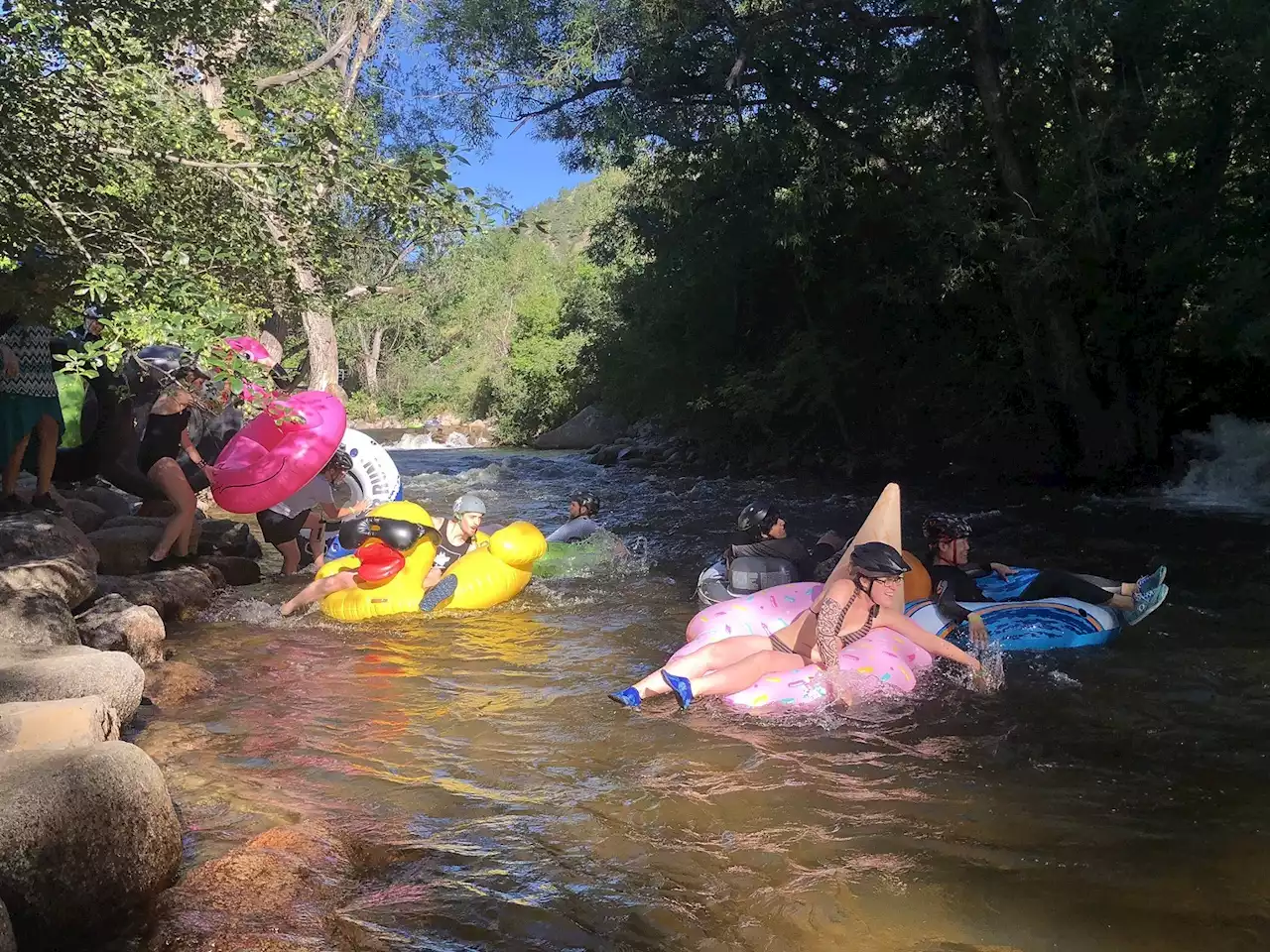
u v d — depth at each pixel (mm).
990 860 3479
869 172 17922
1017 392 17781
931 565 6820
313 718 5031
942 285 16672
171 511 10125
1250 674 5594
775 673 5367
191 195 6016
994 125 14945
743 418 21188
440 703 5281
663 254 21500
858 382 20000
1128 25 13750
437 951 2908
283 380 8914
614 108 17438
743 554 7145
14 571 5770
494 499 15906
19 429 7816
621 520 12906
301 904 3152
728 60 16406
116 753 3199
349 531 7371
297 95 5898
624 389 24531
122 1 5848
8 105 5188
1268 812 3854
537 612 7445
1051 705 5137
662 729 4859
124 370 8859
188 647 6453
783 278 20969
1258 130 14344
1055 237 14938
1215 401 16703
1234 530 10953
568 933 3012
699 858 3504
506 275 49312
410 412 49156
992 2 14938
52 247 5754
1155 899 3197
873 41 16141
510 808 3928
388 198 5707
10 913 2721
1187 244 14258
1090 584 6777
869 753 4520
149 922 3021
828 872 3398
